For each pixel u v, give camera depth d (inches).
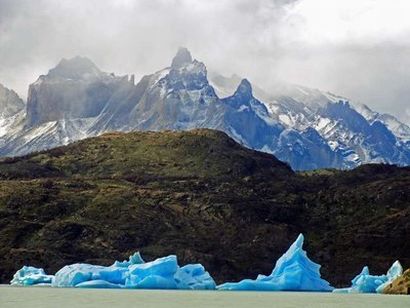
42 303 7859.3
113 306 7632.9
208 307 7721.5
